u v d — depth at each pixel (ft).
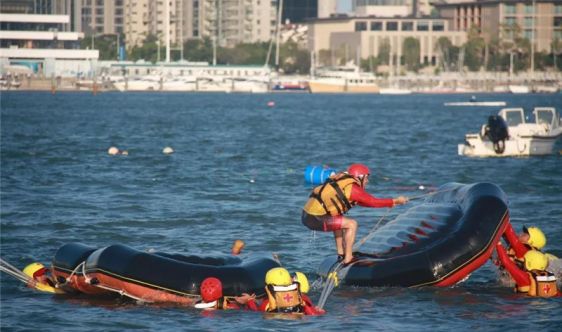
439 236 199.82
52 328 166.50
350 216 292.81
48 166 464.65
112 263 184.44
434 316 173.99
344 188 189.78
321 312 175.73
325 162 505.25
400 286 194.29
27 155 529.86
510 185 381.40
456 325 167.73
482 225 196.44
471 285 199.52
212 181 396.37
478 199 202.49
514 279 193.06
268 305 176.04
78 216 290.35
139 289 181.57
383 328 165.37
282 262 222.89
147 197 338.75
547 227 267.59
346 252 194.59
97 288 187.52
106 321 170.50
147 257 184.55
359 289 194.18
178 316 172.96
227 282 179.93
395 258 196.44
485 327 166.30
